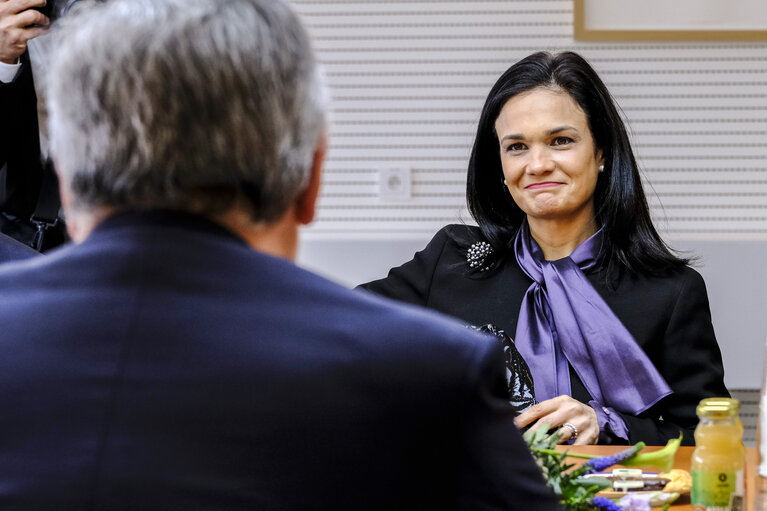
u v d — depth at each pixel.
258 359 0.99
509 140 3.01
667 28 5.21
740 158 5.29
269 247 1.14
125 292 1.02
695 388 2.90
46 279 1.05
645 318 2.97
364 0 5.36
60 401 0.98
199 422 0.97
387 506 1.00
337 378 0.99
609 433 2.70
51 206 3.53
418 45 5.36
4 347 1.00
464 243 3.21
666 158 5.30
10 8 3.38
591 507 1.70
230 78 1.04
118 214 1.06
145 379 0.98
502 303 3.09
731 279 5.20
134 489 0.94
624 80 5.29
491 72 5.34
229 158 1.04
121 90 1.03
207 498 0.94
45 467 0.95
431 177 5.39
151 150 1.03
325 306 1.04
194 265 1.03
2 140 3.44
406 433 0.99
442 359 1.01
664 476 2.06
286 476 0.97
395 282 3.24
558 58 3.03
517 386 2.79
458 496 1.02
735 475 1.89
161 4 1.07
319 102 1.13
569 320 2.96
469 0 5.32
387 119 5.38
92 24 1.07
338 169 5.41
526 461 1.05
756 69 5.25
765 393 1.94
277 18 1.09
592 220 3.09
